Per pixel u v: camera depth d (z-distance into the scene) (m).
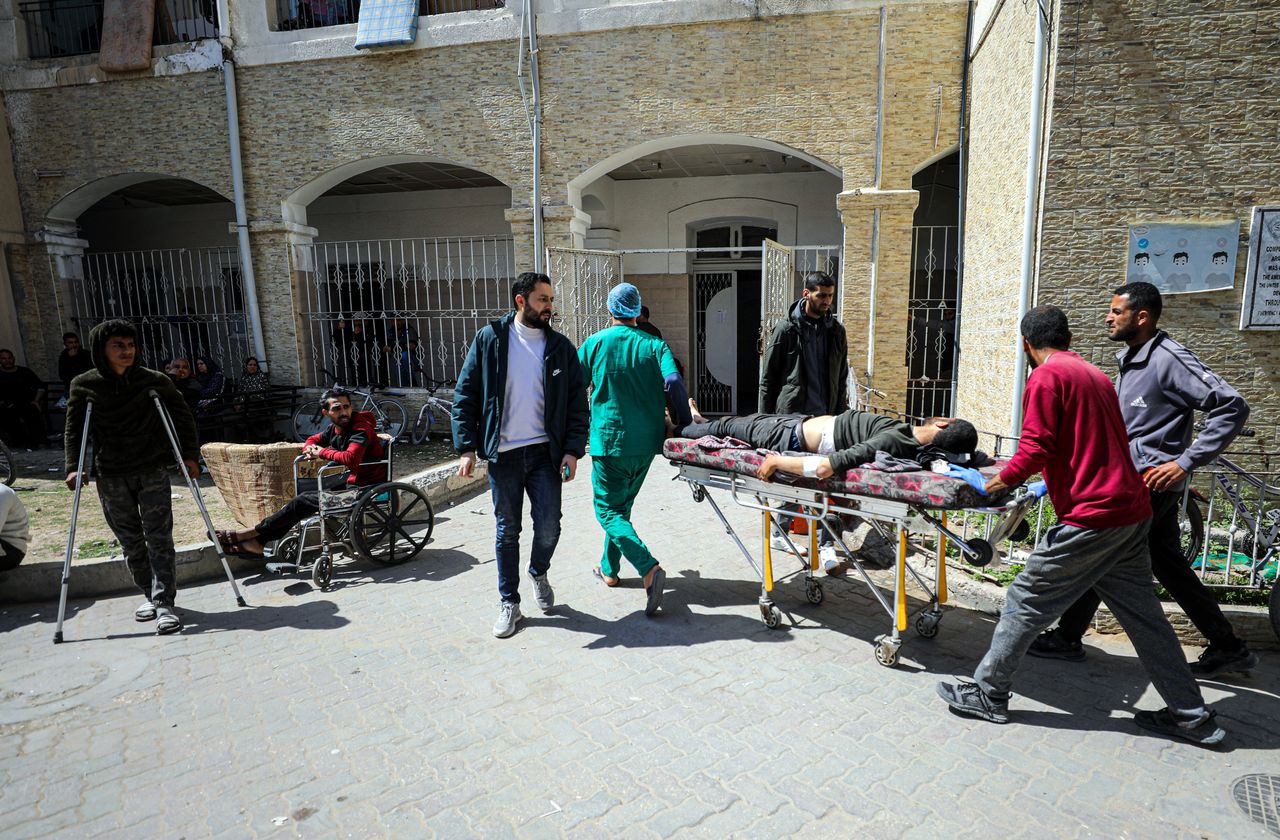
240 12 10.56
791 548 4.54
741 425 4.34
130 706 3.51
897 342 9.17
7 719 3.41
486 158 10.06
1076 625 3.71
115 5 10.91
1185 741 3.06
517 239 10.16
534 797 2.78
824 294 5.19
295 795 2.83
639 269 13.37
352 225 14.95
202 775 2.96
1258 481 4.16
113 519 4.46
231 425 10.09
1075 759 2.95
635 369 4.42
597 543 5.84
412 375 13.02
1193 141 5.16
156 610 4.45
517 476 4.22
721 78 9.21
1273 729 3.14
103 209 15.80
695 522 6.34
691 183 13.02
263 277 11.17
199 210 15.41
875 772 2.88
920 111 8.77
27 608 4.84
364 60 10.23
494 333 4.16
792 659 3.83
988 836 2.53
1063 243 5.47
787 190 12.70
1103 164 5.32
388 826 2.64
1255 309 5.18
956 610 4.44
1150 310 3.50
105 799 2.83
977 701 3.24
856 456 3.59
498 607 4.62
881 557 5.14
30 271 11.95
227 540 5.20
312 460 5.83
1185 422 3.44
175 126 11.03
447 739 3.18
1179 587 3.53
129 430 4.36
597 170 9.94
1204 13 5.03
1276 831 2.54
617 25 9.34
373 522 5.38
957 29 8.55
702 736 3.15
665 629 4.23
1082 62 5.24
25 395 10.61
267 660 3.96
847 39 8.83
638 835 2.57
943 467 3.48
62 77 11.21
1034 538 4.96
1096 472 2.93
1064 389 2.96
